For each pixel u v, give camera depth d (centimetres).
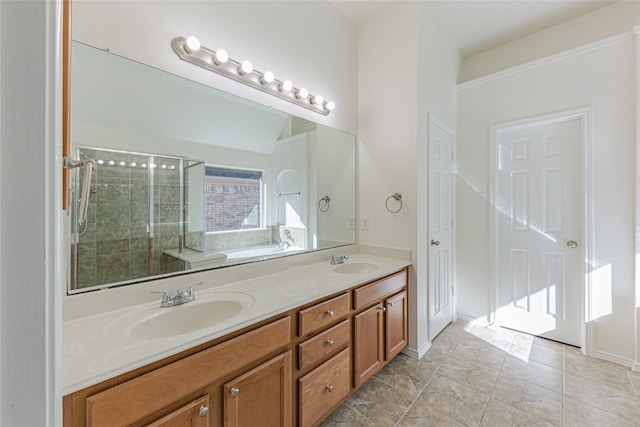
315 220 217
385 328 191
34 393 31
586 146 220
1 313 28
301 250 205
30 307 31
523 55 266
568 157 234
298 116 203
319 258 217
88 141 117
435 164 247
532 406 163
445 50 264
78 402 74
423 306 226
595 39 229
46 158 32
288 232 197
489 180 272
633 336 201
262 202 182
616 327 207
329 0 222
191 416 94
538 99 244
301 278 172
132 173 129
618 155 206
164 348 89
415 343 217
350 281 165
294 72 198
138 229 131
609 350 210
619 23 219
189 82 146
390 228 232
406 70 221
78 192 113
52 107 33
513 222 262
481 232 278
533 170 252
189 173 149
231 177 166
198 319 127
